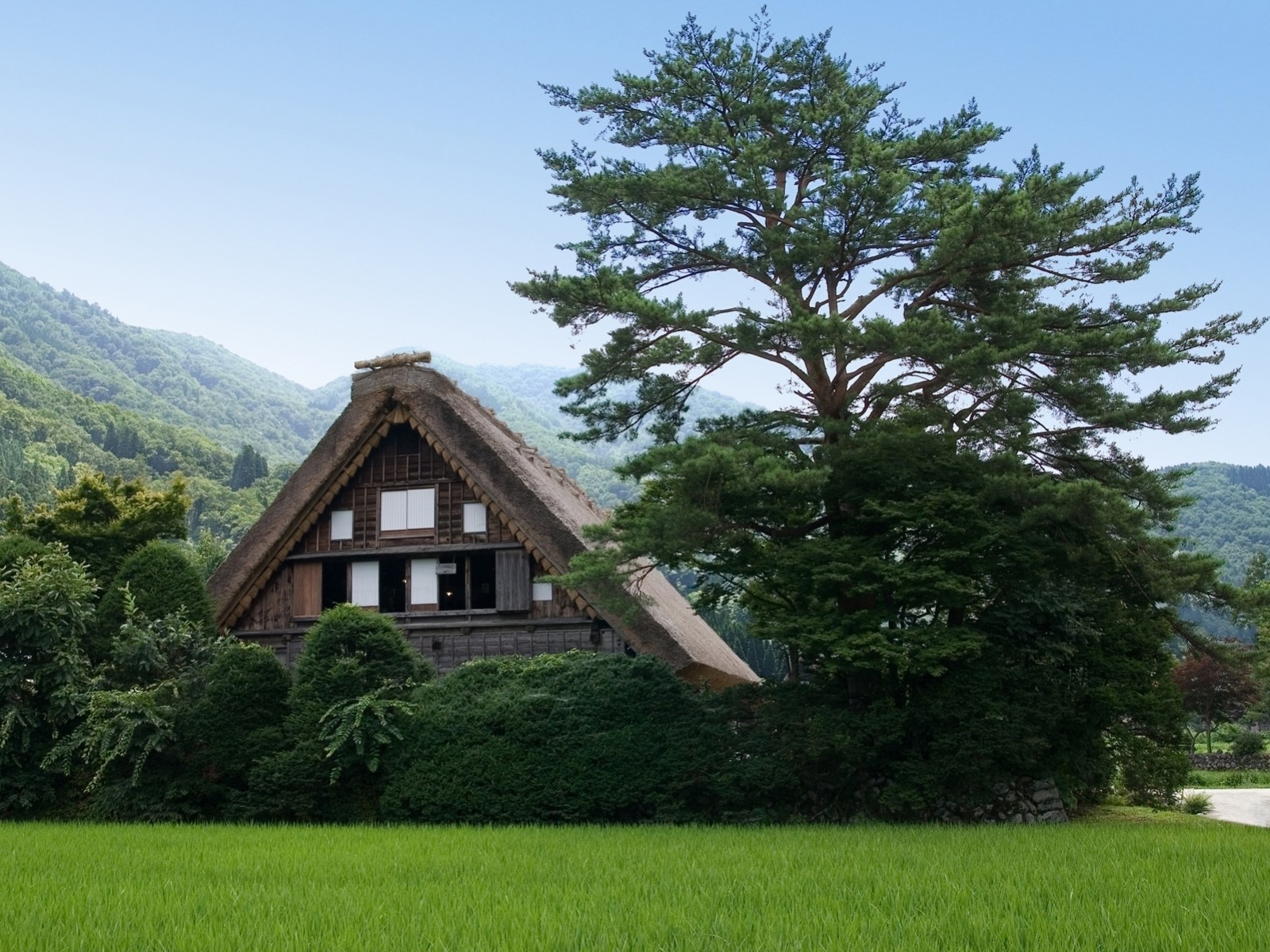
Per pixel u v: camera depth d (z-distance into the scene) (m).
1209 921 8.60
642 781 18.62
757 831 16.19
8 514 30.88
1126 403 19.61
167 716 19.52
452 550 25.80
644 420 21.84
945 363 18.64
